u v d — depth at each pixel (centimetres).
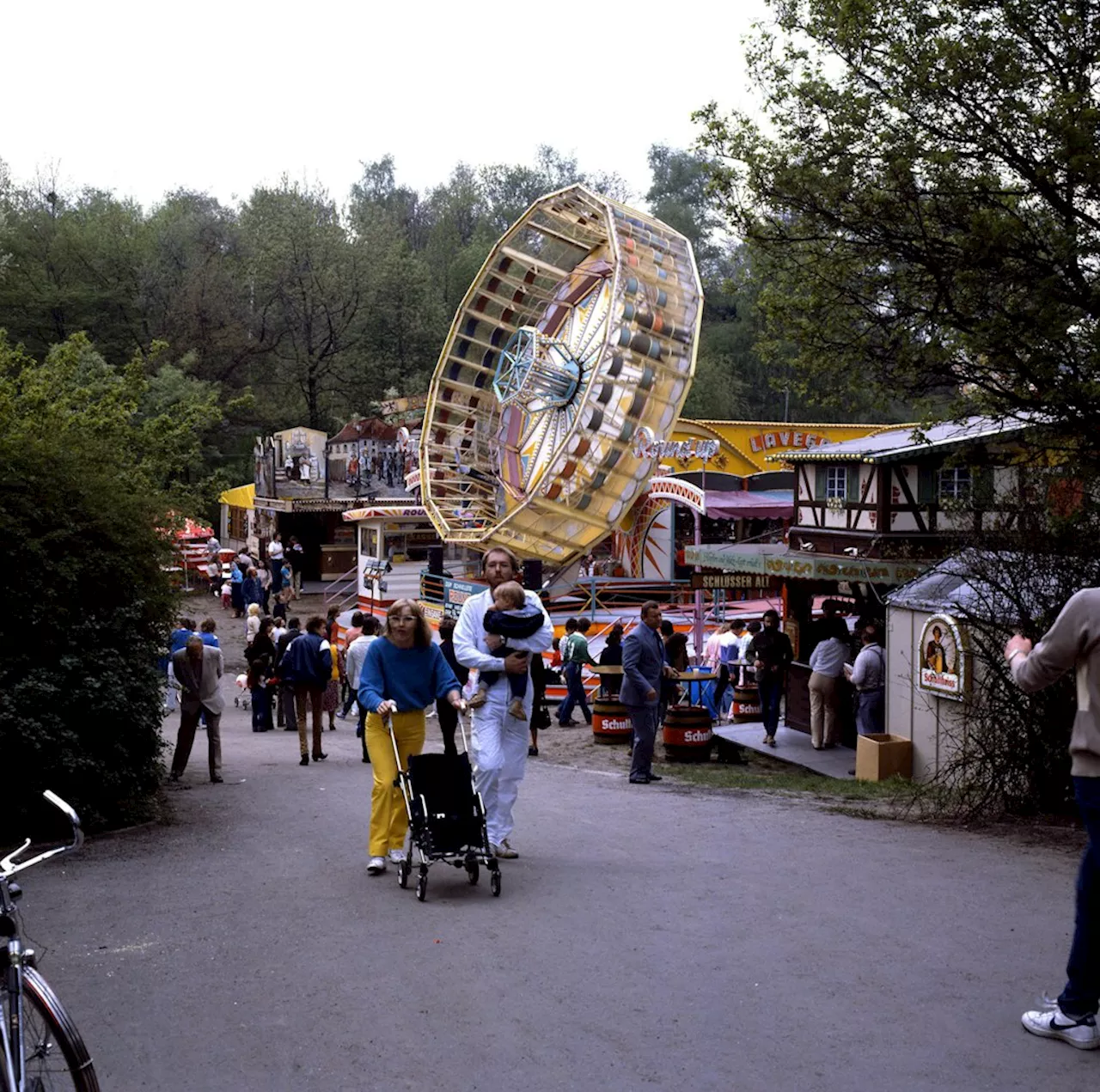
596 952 625
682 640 1897
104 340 6044
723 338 6562
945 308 1120
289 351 6284
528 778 1403
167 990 581
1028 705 1058
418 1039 515
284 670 1544
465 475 3166
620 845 912
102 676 1012
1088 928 484
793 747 1661
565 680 2216
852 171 1148
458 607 2733
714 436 3306
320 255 6088
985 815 1053
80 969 614
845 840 924
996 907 702
